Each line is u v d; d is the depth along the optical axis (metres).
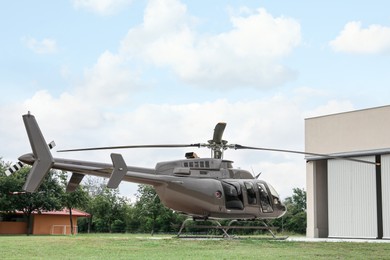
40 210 45.56
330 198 32.09
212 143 19.38
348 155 31.33
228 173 20.16
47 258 9.74
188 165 19.61
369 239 29.45
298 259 10.19
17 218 49.78
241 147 19.44
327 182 33.56
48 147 17.27
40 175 16.98
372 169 30.20
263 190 20.62
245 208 20.03
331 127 32.59
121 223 59.88
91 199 62.28
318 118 33.44
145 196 52.84
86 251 11.57
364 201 30.38
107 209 59.94
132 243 14.61
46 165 17.12
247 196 20.08
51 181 45.09
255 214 20.34
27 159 17.20
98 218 60.59
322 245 15.23
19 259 9.49
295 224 51.84
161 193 19.25
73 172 17.95
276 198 21.05
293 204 59.09
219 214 19.78
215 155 20.11
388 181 29.30
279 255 11.10
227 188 19.83
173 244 14.45
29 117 17.20
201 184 19.38
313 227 32.81
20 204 43.81
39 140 17.17
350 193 31.11
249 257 10.49
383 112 29.94
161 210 51.53
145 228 55.12
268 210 20.56
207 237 20.27
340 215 31.45
